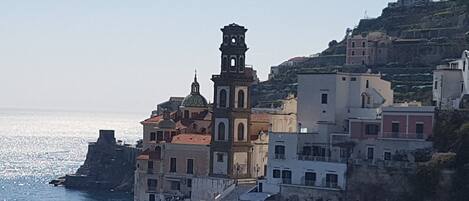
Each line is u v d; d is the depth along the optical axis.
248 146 189.00
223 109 187.12
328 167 155.25
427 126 149.12
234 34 188.75
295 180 161.00
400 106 158.25
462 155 139.38
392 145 151.88
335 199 152.75
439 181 139.75
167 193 198.25
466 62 171.00
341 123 169.12
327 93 169.50
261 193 165.75
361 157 156.25
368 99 172.88
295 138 162.12
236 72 187.50
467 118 146.00
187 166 195.88
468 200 135.75
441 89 175.25
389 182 146.38
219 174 187.38
